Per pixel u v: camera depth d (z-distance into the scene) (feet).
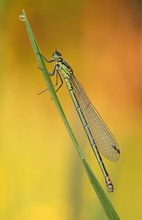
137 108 0.95
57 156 0.85
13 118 0.88
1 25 0.80
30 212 0.74
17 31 0.92
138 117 0.94
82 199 0.64
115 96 0.96
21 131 0.86
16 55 0.93
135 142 0.91
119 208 0.81
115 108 0.96
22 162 0.81
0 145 0.78
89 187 0.67
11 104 0.90
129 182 0.83
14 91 0.92
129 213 0.82
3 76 0.76
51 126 0.90
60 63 0.72
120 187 0.83
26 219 0.73
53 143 0.88
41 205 0.75
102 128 0.72
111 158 0.70
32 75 0.94
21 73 0.93
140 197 0.82
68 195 0.64
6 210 0.72
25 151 0.84
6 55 0.77
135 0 0.96
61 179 0.78
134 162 0.86
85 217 0.64
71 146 0.64
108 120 0.95
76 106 0.73
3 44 0.78
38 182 0.78
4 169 0.77
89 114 0.72
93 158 0.82
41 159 0.83
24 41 0.93
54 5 0.96
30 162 0.82
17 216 0.72
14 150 0.82
